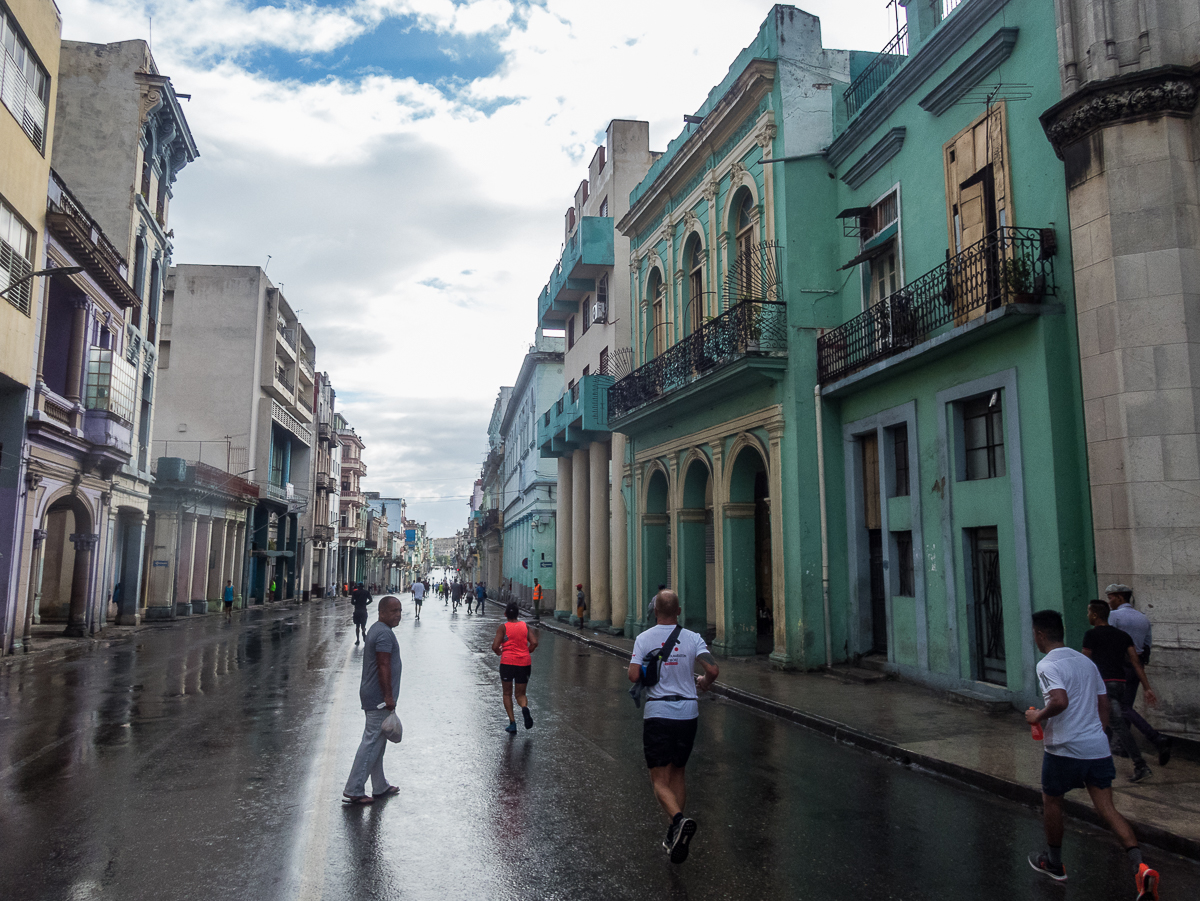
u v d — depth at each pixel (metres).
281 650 20.17
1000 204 11.16
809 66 15.89
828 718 10.15
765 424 15.85
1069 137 9.45
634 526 23.31
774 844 5.70
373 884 4.91
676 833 5.02
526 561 41.69
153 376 30.69
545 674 15.73
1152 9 8.94
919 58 12.76
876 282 14.54
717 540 17.92
